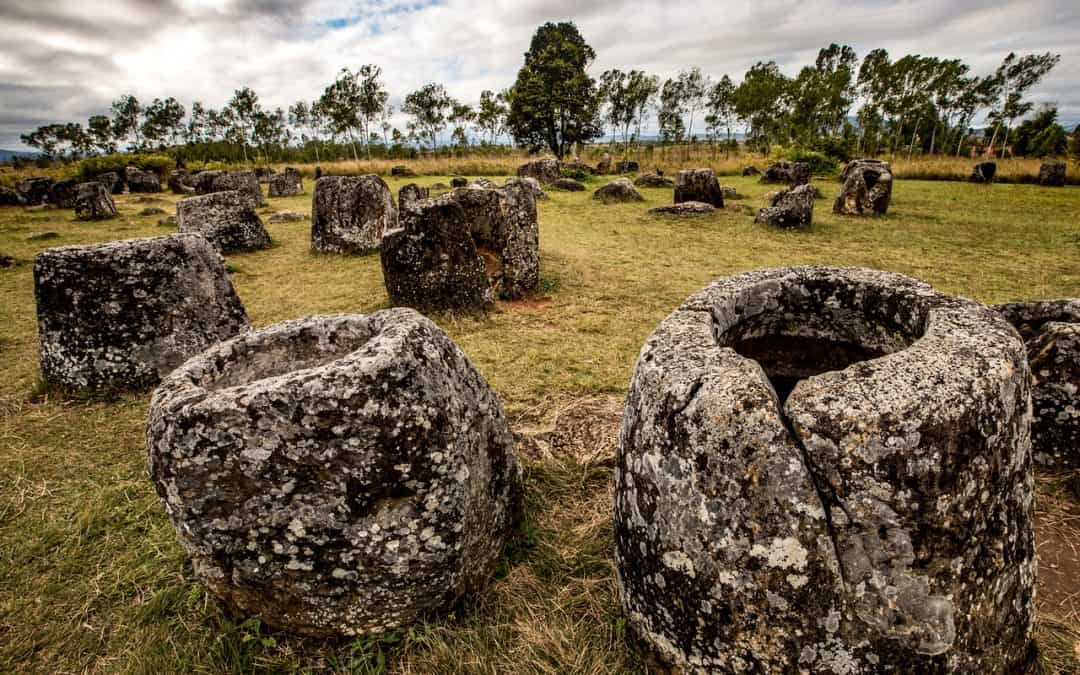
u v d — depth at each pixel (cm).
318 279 718
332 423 168
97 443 337
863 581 134
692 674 160
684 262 761
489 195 661
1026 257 744
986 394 137
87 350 402
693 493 147
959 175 1891
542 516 251
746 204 1323
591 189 1803
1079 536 237
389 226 902
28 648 198
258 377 219
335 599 183
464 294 565
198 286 441
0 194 1700
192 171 2709
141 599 215
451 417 188
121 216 1349
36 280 400
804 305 227
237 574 181
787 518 136
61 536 253
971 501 135
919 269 689
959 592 136
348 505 173
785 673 143
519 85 3750
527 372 415
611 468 282
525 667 180
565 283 669
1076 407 269
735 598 144
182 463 169
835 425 134
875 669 136
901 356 150
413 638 187
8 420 366
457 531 187
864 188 1098
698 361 161
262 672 184
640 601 172
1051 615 195
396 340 187
